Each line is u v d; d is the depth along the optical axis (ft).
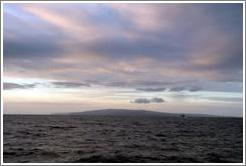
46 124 139.44
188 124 167.84
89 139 66.90
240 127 133.90
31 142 59.72
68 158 40.09
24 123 147.02
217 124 171.12
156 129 111.55
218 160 39.83
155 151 47.50
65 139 66.49
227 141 66.39
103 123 162.50
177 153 45.47
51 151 46.34
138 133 87.81
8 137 69.46
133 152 45.91
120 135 79.10
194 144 59.06
